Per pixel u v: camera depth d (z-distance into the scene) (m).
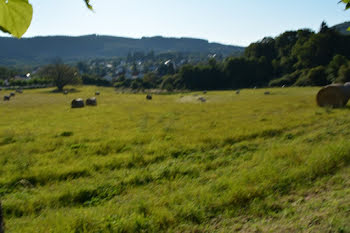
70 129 14.27
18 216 4.53
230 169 6.40
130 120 17.25
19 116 21.92
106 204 4.83
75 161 7.78
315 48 79.00
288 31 97.44
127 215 4.12
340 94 18.69
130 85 115.38
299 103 23.98
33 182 6.28
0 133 12.97
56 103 37.62
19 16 0.78
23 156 8.22
